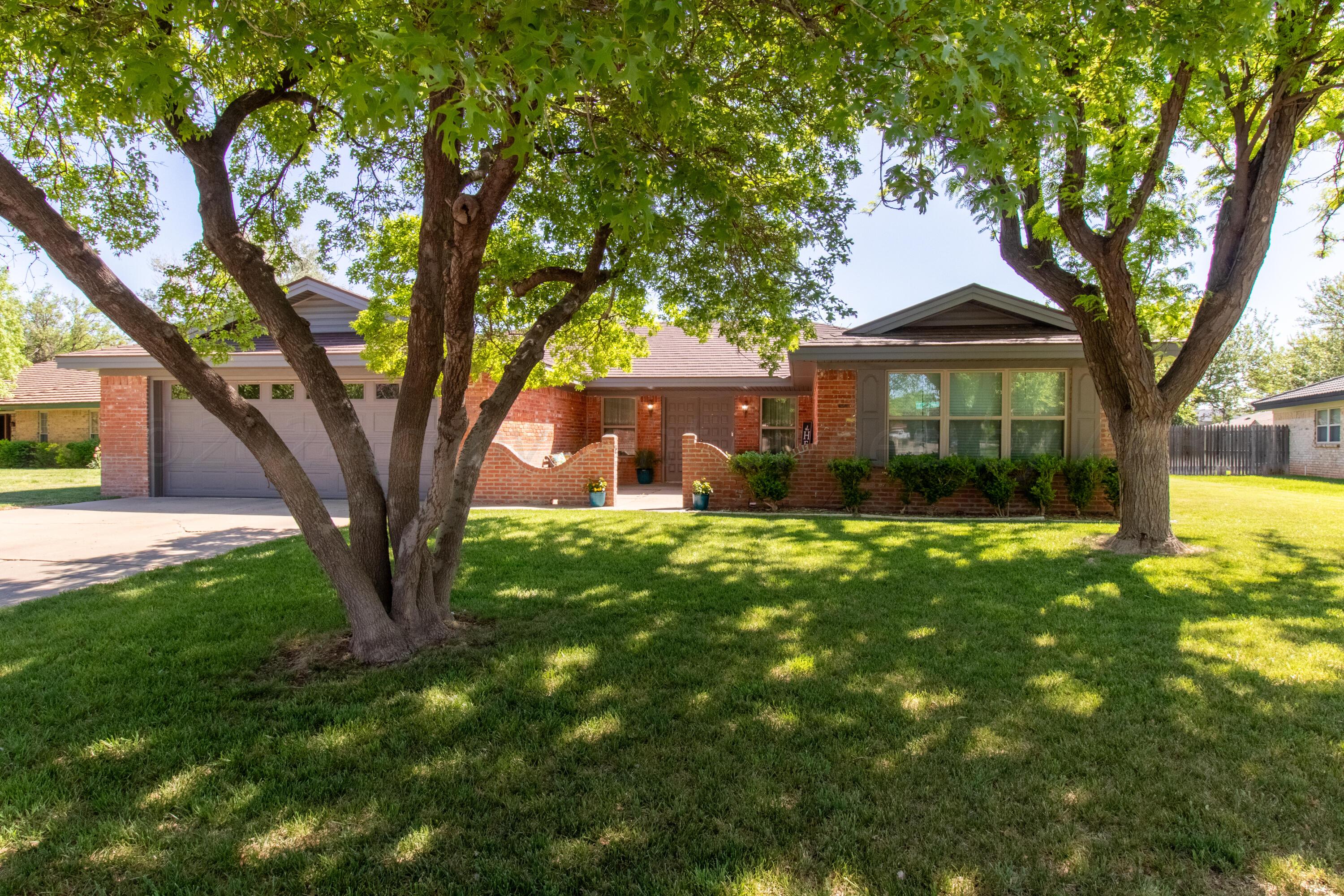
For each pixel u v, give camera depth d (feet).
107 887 7.09
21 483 54.29
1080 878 7.10
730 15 12.18
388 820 8.23
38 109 15.52
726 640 14.67
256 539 27.94
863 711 11.06
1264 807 8.27
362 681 12.48
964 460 34.19
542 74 6.93
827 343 34.91
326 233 20.44
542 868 7.31
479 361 24.79
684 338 58.80
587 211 16.71
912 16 8.43
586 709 11.25
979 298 35.86
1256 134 22.54
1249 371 109.81
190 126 11.98
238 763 9.57
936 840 7.73
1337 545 24.72
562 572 21.17
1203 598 17.83
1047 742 9.97
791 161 19.01
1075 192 22.35
